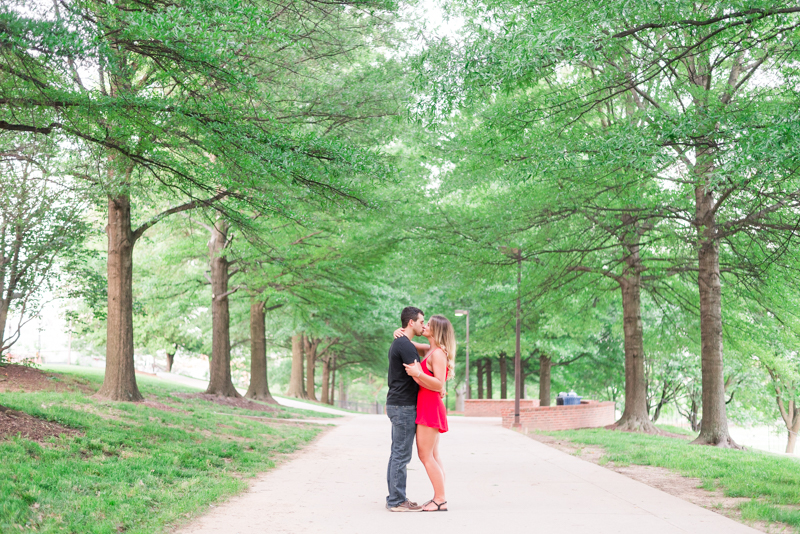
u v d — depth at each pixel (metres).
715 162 10.43
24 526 5.01
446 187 19.17
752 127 9.27
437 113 9.57
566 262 19.83
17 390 13.98
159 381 29.14
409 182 20.55
